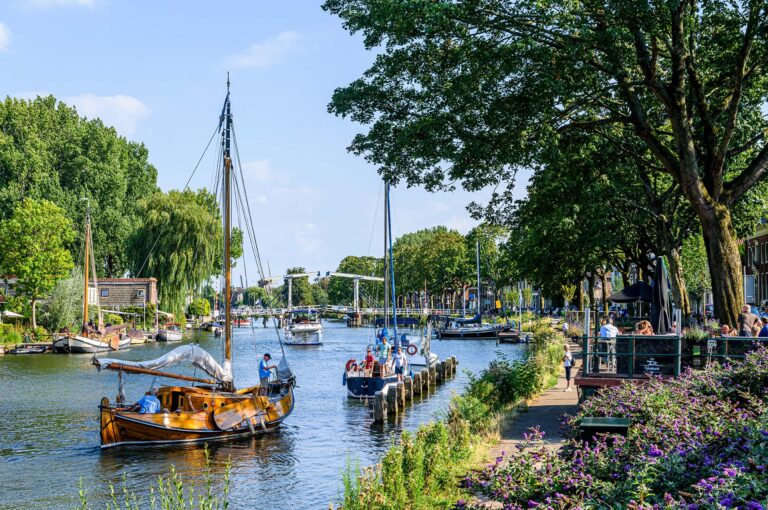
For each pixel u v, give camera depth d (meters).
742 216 37.66
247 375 51.06
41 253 71.12
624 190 38.41
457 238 139.38
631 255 49.75
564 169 29.67
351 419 32.31
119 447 25.81
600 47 21.97
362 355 70.50
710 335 21.34
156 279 83.00
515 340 83.25
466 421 18.05
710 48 26.19
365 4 25.44
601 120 25.00
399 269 154.75
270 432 29.25
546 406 25.11
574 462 9.43
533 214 35.03
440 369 46.72
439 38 23.42
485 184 27.09
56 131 99.06
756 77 26.16
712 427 10.03
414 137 24.20
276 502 19.17
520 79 23.39
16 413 32.34
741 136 27.66
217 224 84.31
